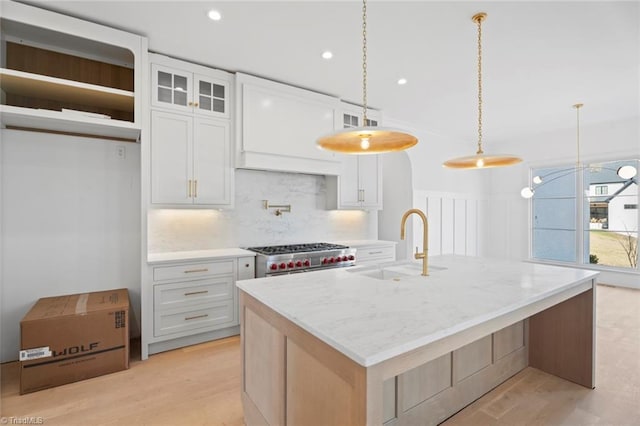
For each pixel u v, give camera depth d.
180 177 3.01
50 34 2.56
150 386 2.31
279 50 2.86
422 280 1.92
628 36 2.59
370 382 0.99
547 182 5.96
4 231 2.65
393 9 2.25
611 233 5.26
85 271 2.96
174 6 2.26
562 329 2.46
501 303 1.47
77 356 2.36
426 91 3.78
